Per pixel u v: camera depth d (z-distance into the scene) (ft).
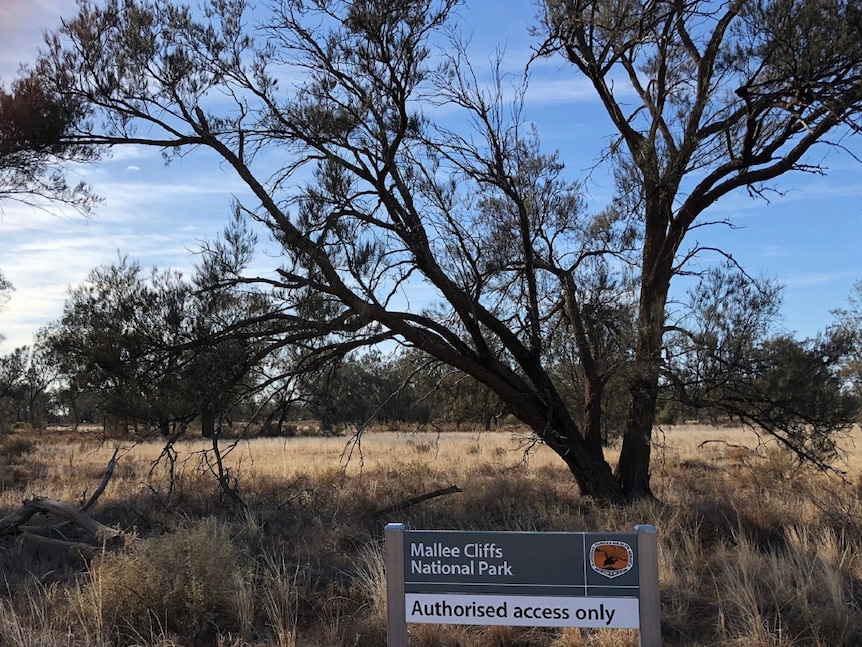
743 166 35.42
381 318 33.06
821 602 17.67
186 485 43.01
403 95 33.12
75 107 32.73
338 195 32.14
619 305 38.09
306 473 51.21
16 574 22.61
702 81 35.22
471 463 59.67
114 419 30.12
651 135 36.04
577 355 38.91
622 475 36.65
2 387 146.72
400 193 34.42
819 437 34.63
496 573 12.01
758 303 33.24
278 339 32.73
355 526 29.71
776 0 28.73
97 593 18.13
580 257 38.17
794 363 32.65
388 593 12.33
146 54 32.71
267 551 25.20
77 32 32.83
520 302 38.91
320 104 33.37
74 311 29.12
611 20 35.65
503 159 36.70
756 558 20.85
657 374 33.58
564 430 36.60
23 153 34.06
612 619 11.64
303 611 18.98
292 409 36.73
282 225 30.55
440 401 43.57
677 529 25.38
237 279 31.04
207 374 29.96
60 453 86.84
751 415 34.47
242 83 34.14
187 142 33.65
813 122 32.53
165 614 17.58
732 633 16.37
